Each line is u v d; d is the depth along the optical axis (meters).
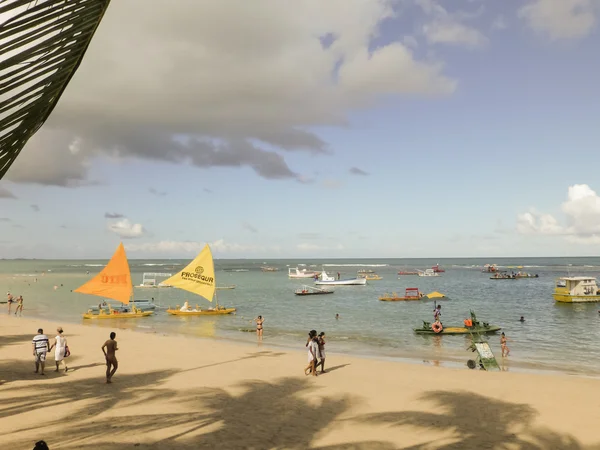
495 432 12.15
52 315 49.41
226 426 12.38
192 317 47.34
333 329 39.25
